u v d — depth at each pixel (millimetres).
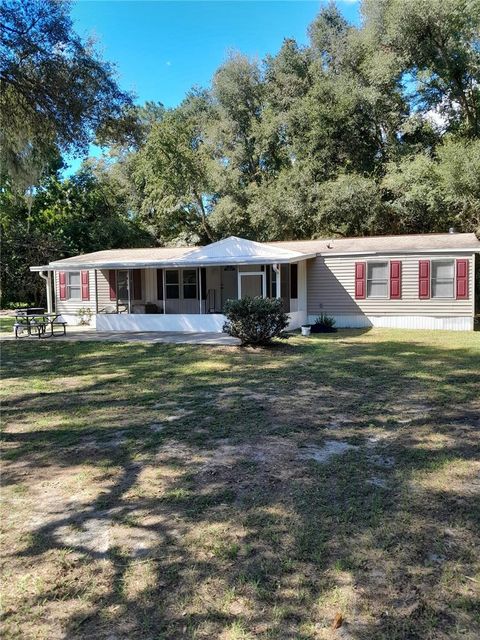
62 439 4957
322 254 16469
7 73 10289
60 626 2229
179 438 4863
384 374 7922
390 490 3574
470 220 20781
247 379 7699
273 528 3064
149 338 13430
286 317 11406
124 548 2885
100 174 32344
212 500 3486
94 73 10953
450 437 4742
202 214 30391
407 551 2773
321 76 27203
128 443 4770
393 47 22719
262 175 29500
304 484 3711
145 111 32625
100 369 9086
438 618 2225
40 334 14383
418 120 23453
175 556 2787
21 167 11773
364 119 24469
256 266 17312
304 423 5285
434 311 15141
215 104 32656
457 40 21312
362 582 2500
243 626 2197
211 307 17984
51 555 2826
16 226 25812
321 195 24094
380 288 15844
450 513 3211
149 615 2291
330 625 2193
